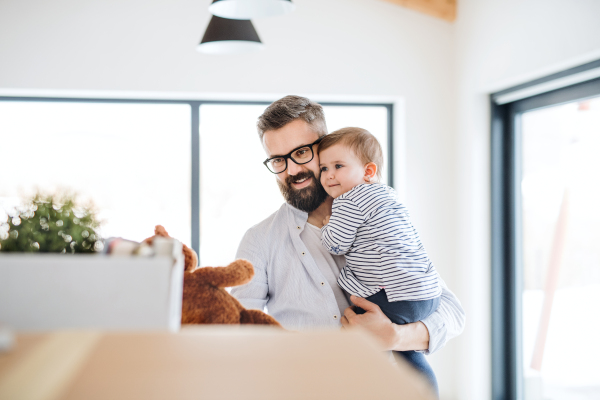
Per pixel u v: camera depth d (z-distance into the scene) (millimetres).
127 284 566
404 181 2836
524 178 2602
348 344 430
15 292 551
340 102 2928
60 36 2568
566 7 1979
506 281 2684
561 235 2342
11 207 847
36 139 2699
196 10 2660
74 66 2578
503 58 2391
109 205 2756
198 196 2814
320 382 344
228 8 1688
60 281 557
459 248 2799
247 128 2852
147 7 2633
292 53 2740
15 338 432
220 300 1277
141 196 2781
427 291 1435
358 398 318
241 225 2846
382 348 1348
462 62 2762
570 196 2277
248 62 2707
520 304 2631
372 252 1451
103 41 2600
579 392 2238
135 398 312
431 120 2852
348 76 2781
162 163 2797
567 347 2316
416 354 1455
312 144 1576
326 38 2766
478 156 2689
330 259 1521
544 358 2459
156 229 1332
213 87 2680
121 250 627
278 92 2725
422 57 2844
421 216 2842
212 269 1312
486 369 2686
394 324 1359
